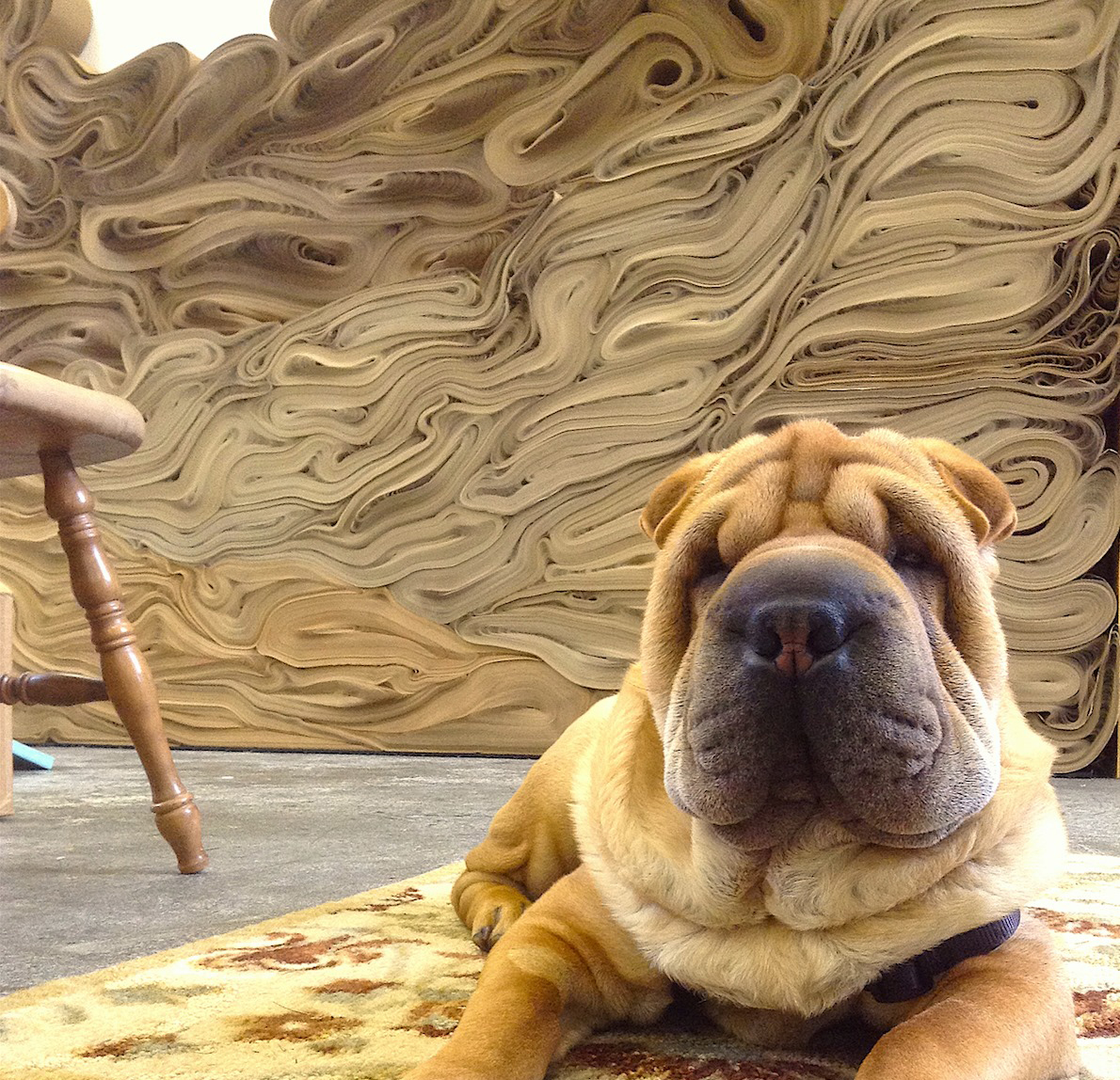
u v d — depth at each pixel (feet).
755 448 3.74
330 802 9.69
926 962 3.19
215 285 16.52
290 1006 3.70
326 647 15.47
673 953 3.36
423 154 15.39
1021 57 12.48
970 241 12.67
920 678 2.89
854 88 13.07
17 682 6.95
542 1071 3.01
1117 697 11.85
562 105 14.55
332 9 15.64
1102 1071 3.08
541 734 14.29
